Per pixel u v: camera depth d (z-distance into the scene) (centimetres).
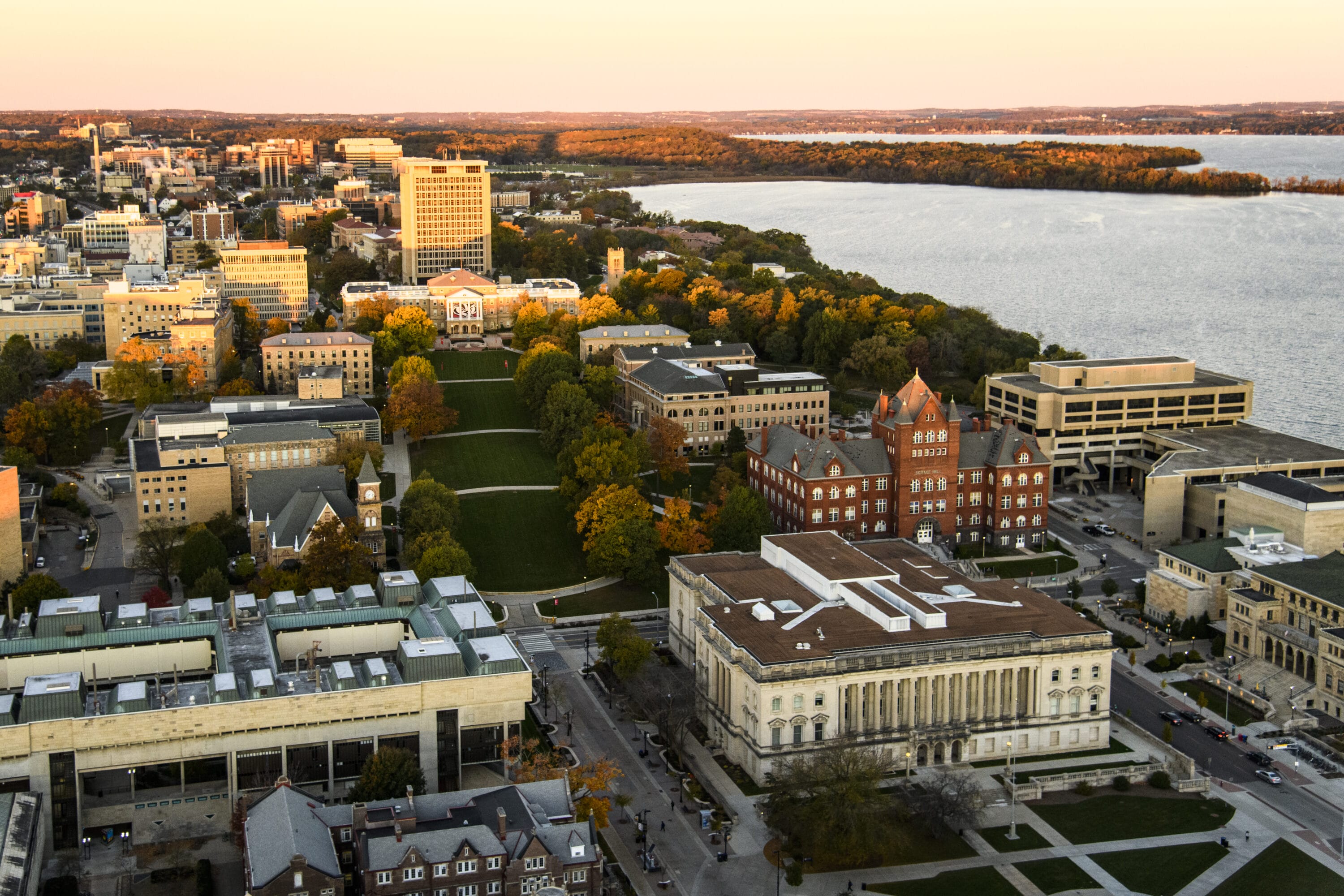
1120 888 18850
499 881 16950
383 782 18888
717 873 19188
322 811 17888
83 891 18162
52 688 19538
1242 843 19988
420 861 16625
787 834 19425
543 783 18700
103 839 19412
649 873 19112
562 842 17388
